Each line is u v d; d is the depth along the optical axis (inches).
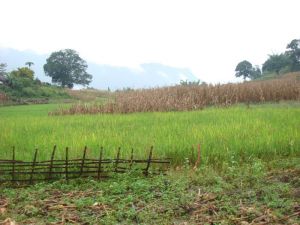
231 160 429.4
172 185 351.3
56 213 299.4
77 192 354.9
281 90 1254.3
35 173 389.4
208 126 589.9
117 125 673.0
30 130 630.5
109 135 547.2
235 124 597.0
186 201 310.5
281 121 646.5
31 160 442.0
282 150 476.7
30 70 2982.3
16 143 522.0
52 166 393.4
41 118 850.8
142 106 997.2
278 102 1219.2
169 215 291.6
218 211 294.7
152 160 413.7
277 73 4333.2
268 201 303.6
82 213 297.6
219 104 1159.0
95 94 2871.6
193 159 448.5
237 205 297.4
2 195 350.3
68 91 2810.0
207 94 1181.1
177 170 411.2
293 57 4335.6
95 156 444.5
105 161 401.7
